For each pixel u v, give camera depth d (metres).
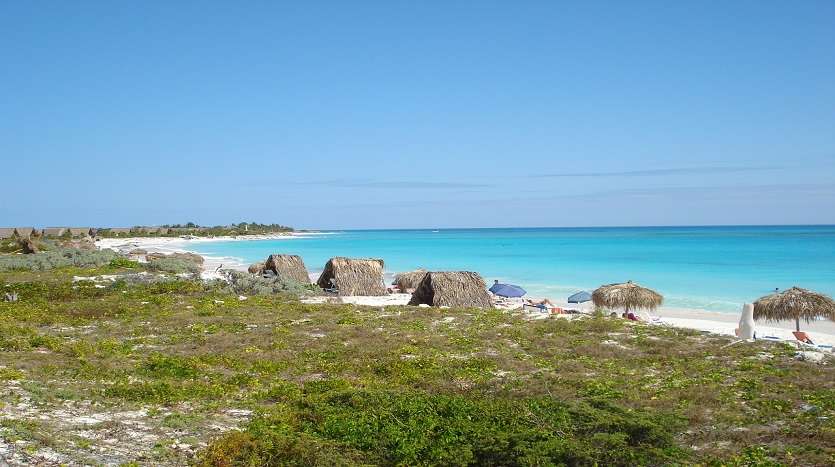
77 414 11.44
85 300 28.73
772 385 14.34
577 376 15.35
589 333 21.28
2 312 24.83
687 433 11.27
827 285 46.22
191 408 12.66
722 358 17.38
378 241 161.00
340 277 38.94
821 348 20.02
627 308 29.55
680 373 15.58
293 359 17.47
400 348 18.66
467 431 10.72
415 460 9.85
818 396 13.30
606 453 9.71
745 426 11.58
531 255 88.19
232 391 14.10
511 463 9.68
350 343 19.77
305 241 163.62
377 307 28.23
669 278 52.91
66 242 76.94
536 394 13.51
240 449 9.90
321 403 12.60
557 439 10.10
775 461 9.80
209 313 25.31
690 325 30.28
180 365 16.19
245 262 78.12
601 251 95.44
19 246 64.88
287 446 10.11
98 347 18.56
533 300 38.31
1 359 16.23
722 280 50.78
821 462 9.66
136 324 22.95
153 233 171.88
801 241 119.75
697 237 152.88
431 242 148.75
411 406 12.07
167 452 9.76
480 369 16.14
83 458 8.97
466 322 23.84
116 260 46.53
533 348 18.84
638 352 18.36
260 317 24.72
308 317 24.95
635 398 13.20
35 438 9.50
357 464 9.88
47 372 15.09
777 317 25.09
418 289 32.41
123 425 10.92
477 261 77.69
